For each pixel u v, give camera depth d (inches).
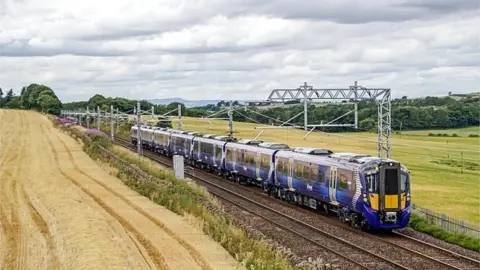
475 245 1117.7
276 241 1104.8
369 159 1272.1
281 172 1705.2
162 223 1190.9
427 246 1113.4
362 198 1237.7
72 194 1566.2
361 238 1176.2
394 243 1128.2
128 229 1131.3
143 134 3708.2
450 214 1768.0
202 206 1307.8
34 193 1606.8
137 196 1577.3
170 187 1563.7
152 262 871.7
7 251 946.1
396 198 1228.5
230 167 2190.0
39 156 2711.6
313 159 1502.2
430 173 3159.5
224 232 1030.4
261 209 1536.7
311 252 1053.2
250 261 855.7
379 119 1732.3
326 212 1499.8
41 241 1018.1
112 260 856.9
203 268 842.2
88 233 1046.4
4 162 2448.3
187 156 2780.5
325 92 1770.4
